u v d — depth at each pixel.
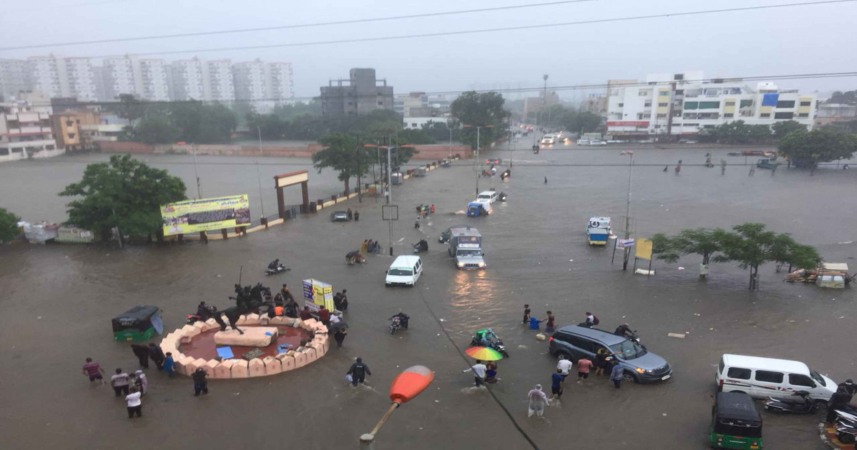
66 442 17.19
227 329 25.50
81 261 39.97
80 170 102.94
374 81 175.50
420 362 22.83
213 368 21.38
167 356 21.59
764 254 30.86
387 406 19.17
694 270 36.12
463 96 130.62
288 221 54.56
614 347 21.58
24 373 22.11
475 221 53.69
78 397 20.05
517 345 24.66
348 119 156.75
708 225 49.50
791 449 16.28
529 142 155.50
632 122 142.50
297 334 25.98
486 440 16.95
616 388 20.38
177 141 147.00
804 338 24.78
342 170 67.94
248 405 19.34
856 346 23.83
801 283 32.88
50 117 136.38
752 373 19.00
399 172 81.50
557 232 48.31
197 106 152.62
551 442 16.81
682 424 17.80
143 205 43.69
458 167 101.94
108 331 26.59
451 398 19.67
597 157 111.56
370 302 30.69
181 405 19.39
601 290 32.25
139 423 18.22
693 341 24.67
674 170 91.38
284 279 35.25
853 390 18.11
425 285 33.81
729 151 117.19
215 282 34.59
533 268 37.19
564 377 20.14
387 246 44.16
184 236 47.66
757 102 130.88
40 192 76.06
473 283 34.03
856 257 38.16
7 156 121.50
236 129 172.25
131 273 36.75
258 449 16.69
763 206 58.47
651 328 26.31
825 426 17.50
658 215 54.66
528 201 64.56
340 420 18.25
